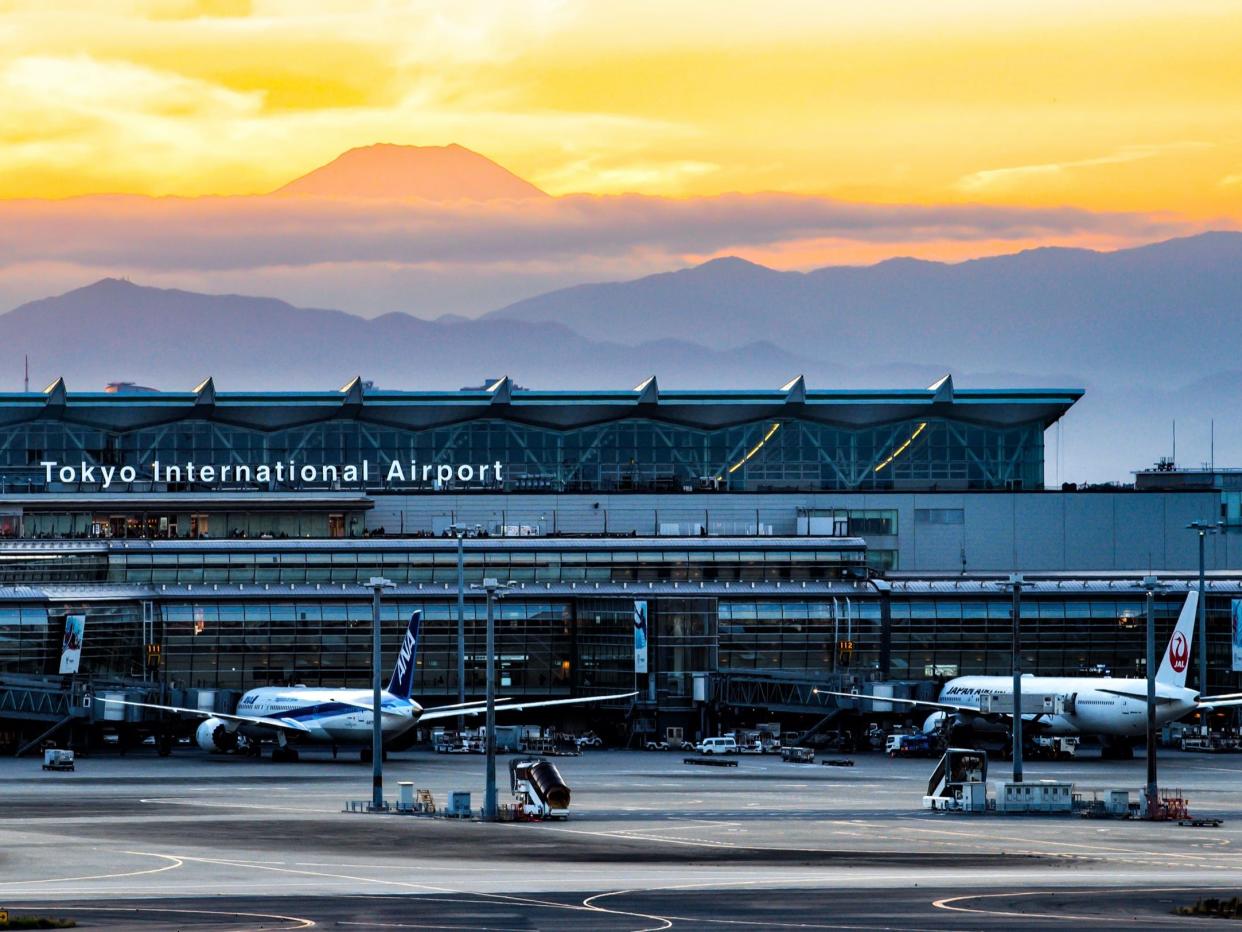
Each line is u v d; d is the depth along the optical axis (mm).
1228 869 116562
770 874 112875
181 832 137125
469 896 102688
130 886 107625
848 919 94000
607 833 136750
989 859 120938
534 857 121812
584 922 92812
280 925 91625
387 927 90938
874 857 122000
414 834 135875
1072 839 133125
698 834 136125
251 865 117562
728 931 89875
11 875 112875
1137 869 116062
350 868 116062
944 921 93312
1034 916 95438
